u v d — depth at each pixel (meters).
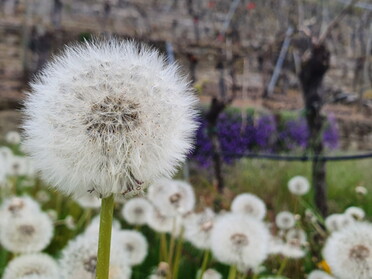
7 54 1.33
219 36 1.34
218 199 0.68
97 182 0.19
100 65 0.21
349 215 0.48
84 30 1.38
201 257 0.48
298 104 1.32
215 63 1.26
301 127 1.06
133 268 0.45
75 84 0.21
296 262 0.45
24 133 0.20
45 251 0.47
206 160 0.75
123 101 0.20
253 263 0.34
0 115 1.20
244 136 0.98
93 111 0.20
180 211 0.39
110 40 0.23
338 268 0.32
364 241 0.32
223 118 0.97
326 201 0.63
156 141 0.20
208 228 0.38
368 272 0.31
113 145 0.19
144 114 0.20
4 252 0.40
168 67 0.23
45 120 0.20
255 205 0.45
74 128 0.20
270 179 0.79
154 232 0.55
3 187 0.59
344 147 1.36
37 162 0.20
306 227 0.57
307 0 1.39
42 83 0.22
